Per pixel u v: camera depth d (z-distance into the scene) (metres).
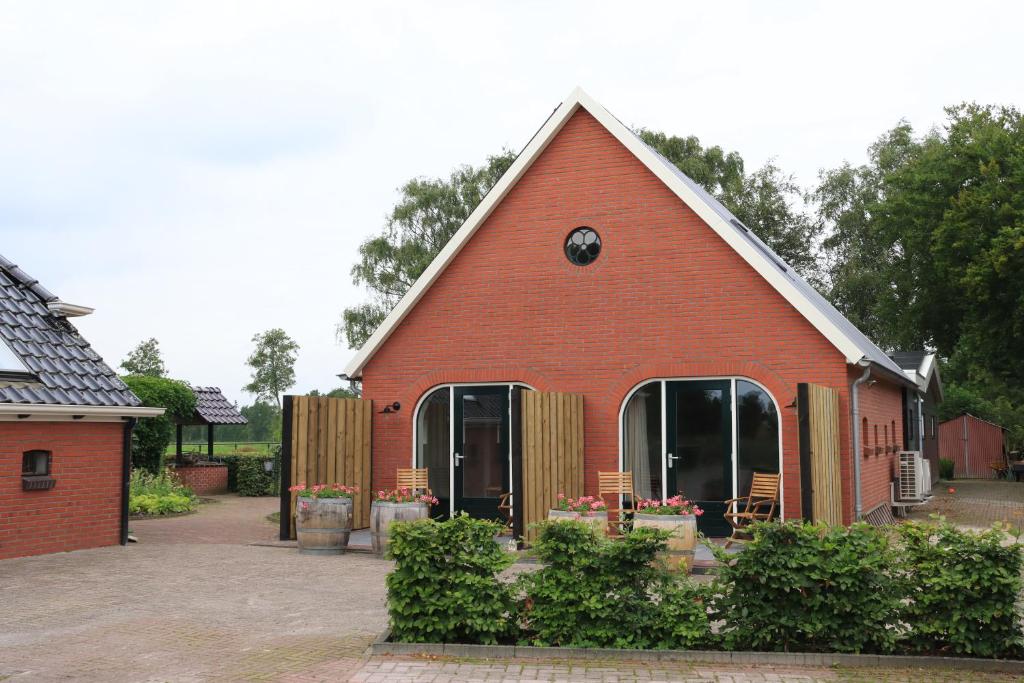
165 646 8.41
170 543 15.97
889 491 20.48
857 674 7.41
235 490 30.34
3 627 9.21
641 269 16.47
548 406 15.45
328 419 16.91
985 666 7.59
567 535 8.36
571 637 8.24
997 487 33.38
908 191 36.38
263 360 78.94
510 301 17.30
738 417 15.77
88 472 15.09
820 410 13.89
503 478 17.23
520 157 17.17
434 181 43.59
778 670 7.54
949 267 32.16
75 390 14.93
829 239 50.00
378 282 42.47
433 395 17.81
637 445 16.36
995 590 7.66
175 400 27.16
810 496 13.05
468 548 8.49
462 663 7.76
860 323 48.59
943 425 41.75
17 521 13.79
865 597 7.86
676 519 11.81
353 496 16.83
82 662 7.85
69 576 12.25
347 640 8.64
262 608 10.23
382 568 13.15
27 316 15.79
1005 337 32.44
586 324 16.77
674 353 16.14
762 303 15.66
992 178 31.09
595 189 16.91
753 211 45.22
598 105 16.81
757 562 8.00
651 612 8.18
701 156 44.53
